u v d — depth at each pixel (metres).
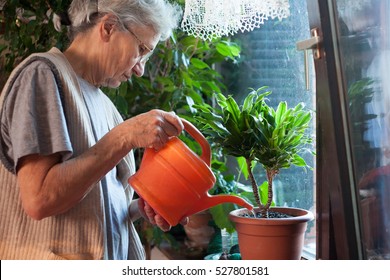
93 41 1.12
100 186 1.07
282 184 1.70
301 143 1.27
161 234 1.87
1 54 1.97
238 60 2.01
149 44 1.16
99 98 1.20
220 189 1.73
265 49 1.76
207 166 1.00
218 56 2.05
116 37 1.11
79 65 1.13
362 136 1.08
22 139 0.91
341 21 1.06
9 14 1.77
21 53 1.81
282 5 1.10
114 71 1.15
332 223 1.15
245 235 1.18
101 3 1.08
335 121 1.07
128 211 1.24
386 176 1.09
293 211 1.30
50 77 0.98
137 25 1.11
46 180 0.92
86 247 1.04
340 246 1.11
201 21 1.29
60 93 1.00
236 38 2.02
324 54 1.06
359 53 1.07
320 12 1.05
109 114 1.26
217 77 2.22
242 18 1.25
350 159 1.07
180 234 2.17
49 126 0.94
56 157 0.95
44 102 0.96
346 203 1.07
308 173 1.51
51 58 1.02
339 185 1.08
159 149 0.99
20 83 0.97
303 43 1.13
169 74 2.01
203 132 1.32
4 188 1.01
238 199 1.03
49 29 1.69
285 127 1.22
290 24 1.55
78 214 1.04
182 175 0.98
